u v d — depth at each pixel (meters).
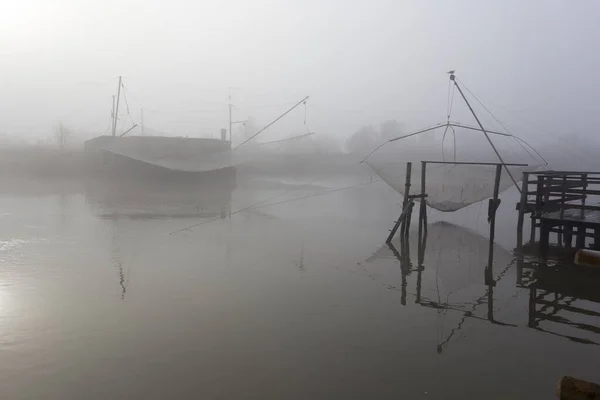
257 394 5.07
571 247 12.80
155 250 12.27
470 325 7.20
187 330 6.79
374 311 7.78
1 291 8.54
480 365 5.82
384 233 15.52
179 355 5.98
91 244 12.91
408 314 7.67
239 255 11.82
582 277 10.13
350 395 5.07
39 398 4.96
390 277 10.02
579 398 3.37
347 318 7.41
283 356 5.98
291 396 5.04
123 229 15.41
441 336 6.73
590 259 4.43
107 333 6.65
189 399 4.96
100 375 5.45
